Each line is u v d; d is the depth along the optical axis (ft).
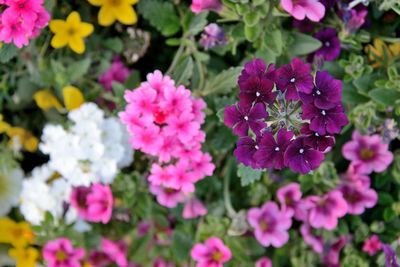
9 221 1.96
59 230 1.91
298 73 1.63
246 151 1.66
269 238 1.95
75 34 1.89
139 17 2.03
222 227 1.92
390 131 1.88
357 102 1.90
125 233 2.00
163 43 2.05
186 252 1.98
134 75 2.00
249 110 1.63
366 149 1.95
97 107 1.91
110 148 1.87
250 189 1.99
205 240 1.94
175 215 1.99
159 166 1.84
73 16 1.88
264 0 1.76
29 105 2.01
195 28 1.87
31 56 1.94
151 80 1.74
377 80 1.87
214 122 1.91
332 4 1.88
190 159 1.82
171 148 1.79
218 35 1.87
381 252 2.00
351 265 1.98
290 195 1.97
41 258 1.99
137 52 2.01
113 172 1.85
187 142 1.77
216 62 1.98
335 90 1.63
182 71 1.84
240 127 1.64
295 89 1.63
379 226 1.97
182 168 1.82
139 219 2.01
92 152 1.83
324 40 1.90
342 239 2.01
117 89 1.90
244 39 1.91
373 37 1.96
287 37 1.89
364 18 1.91
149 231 2.00
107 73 2.01
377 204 2.03
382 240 2.00
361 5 1.90
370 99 1.90
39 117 2.02
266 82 1.62
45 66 1.95
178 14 1.98
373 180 2.05
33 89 1.98
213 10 1.83
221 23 1.95
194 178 1.84
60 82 1.91
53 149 1.83
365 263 1.97
